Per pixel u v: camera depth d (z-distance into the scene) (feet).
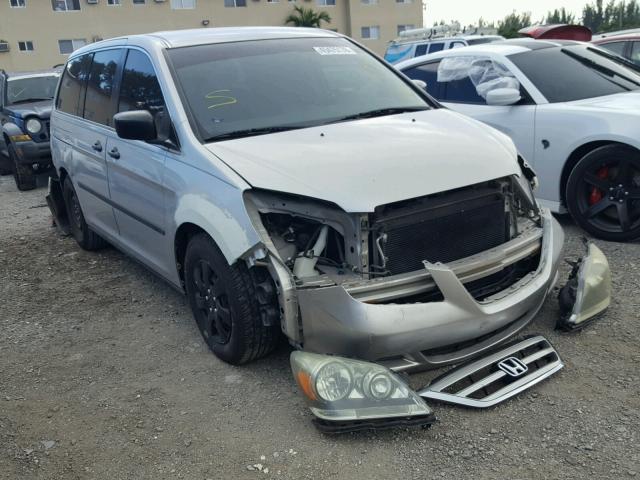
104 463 9.64
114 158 14.71
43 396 11.69
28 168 32.53
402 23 148.36
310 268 10.11
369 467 9.02
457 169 10.80
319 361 9.40
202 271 11.91
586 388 10.45
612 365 11.05
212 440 9.96
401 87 14.62
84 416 10.93
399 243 10.27
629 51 32.24
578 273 12.06
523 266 11.74
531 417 9.82
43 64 121.60
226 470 9.23
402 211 10.26
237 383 11.46
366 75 14.49
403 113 13.35
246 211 10.21
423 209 10.41
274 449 9.60
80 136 17.28
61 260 19.62
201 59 13.42
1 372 12.72
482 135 12.23
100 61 16.78
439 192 10.37
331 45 15.10
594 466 8.72
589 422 9.61
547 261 11.35
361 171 10.36
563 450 9.07
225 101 12.62
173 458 9.61
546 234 11.75
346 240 10.07
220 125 12.16
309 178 10.23
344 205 9.77
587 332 12.21
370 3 144.46
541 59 20.04
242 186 10.36
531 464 8.86
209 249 11.23
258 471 9.15
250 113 12.50
